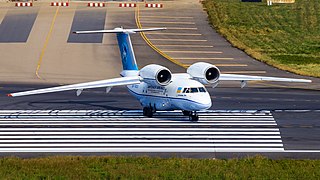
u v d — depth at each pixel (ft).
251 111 526.57
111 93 613.52
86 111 522.47
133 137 426.51
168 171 334.44
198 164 350.43
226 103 564.71
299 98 593.83
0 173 326.85
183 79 477.77
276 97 598.34
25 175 325.21
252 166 349.82
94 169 338.54
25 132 442.09
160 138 423.64
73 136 429.38
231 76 501.15
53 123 472.03
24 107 539.29
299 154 384.27
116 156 370.94
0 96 590.14
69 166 343.26
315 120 488.85
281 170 340.18
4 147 399.44
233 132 442.91
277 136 431.84
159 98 480.23
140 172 330.34
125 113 512.63
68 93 611.47
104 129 450.71
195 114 477.36
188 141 416.26
